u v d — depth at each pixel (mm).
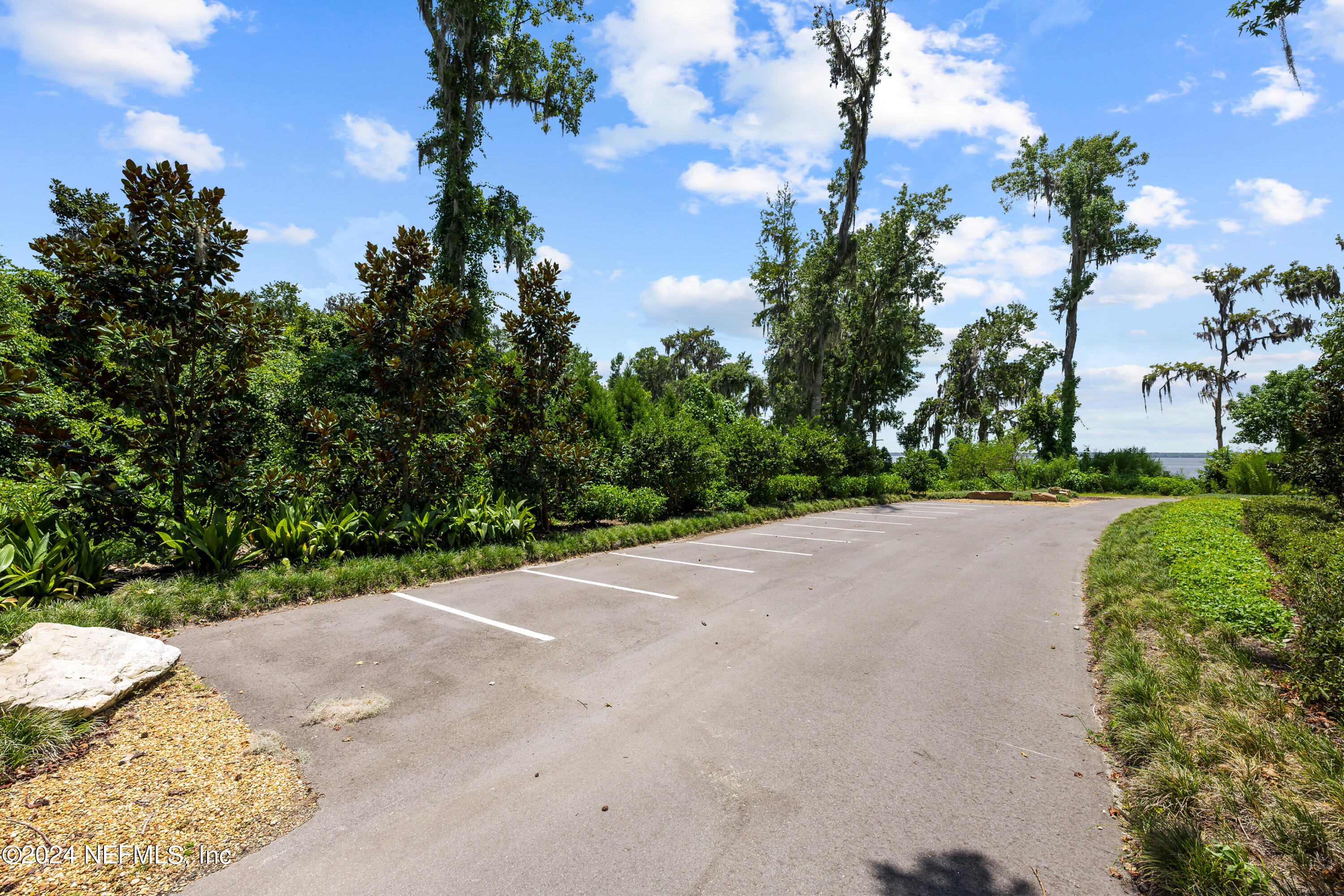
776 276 31719
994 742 3982
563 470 11586
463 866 2664
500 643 5613
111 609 5309
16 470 7891
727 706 4461
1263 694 4164
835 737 4012
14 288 9680
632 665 5203
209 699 4184
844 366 32625
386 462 9453
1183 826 2867
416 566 7949
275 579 6609
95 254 6867
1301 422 12094
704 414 25125
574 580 8320
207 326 7574
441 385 10141
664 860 2742
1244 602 5770
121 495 6941
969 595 8227
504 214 21391
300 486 8539
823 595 7914
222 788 3180
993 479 33562
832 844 2885
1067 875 2709
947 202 28297
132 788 3123
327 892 2479
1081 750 3908
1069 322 39781
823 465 22391
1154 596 7195
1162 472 40938
